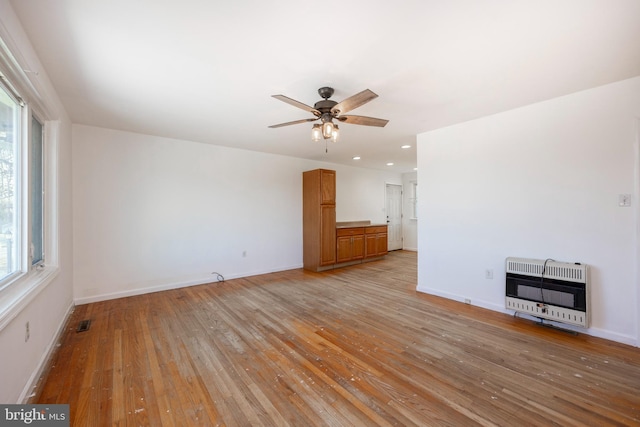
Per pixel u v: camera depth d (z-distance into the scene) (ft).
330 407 5.57
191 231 14.66
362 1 4.80
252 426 5.08
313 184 18.48
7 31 4.61
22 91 6.30
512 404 5.61
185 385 6.27
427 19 5.28
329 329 9.21
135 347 7.98
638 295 7.87
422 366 6.99
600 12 5.09
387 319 10.02
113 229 12.48
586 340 8.30
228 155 15.94
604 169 8.36
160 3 4.82
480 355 7.49
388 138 14.05
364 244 20.68
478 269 11.27
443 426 5.04
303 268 19.03
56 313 8.46
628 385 6.18
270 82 7.84
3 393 4.78
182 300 12.21
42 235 8.27
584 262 8.75
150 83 7.90
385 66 7.03
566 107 8.98
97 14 5.09
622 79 7.89
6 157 5.99
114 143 12.50
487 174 10.91
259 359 7.35
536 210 9.70
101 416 5.32
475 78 7.70
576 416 5.27
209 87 8.16
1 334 4.70
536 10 5.05
